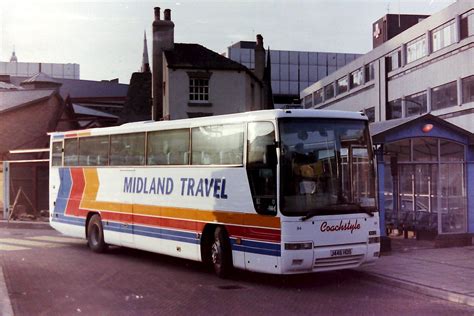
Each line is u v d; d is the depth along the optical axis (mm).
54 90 37188
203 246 12984
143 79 50125
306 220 10992
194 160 13281
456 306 9547
